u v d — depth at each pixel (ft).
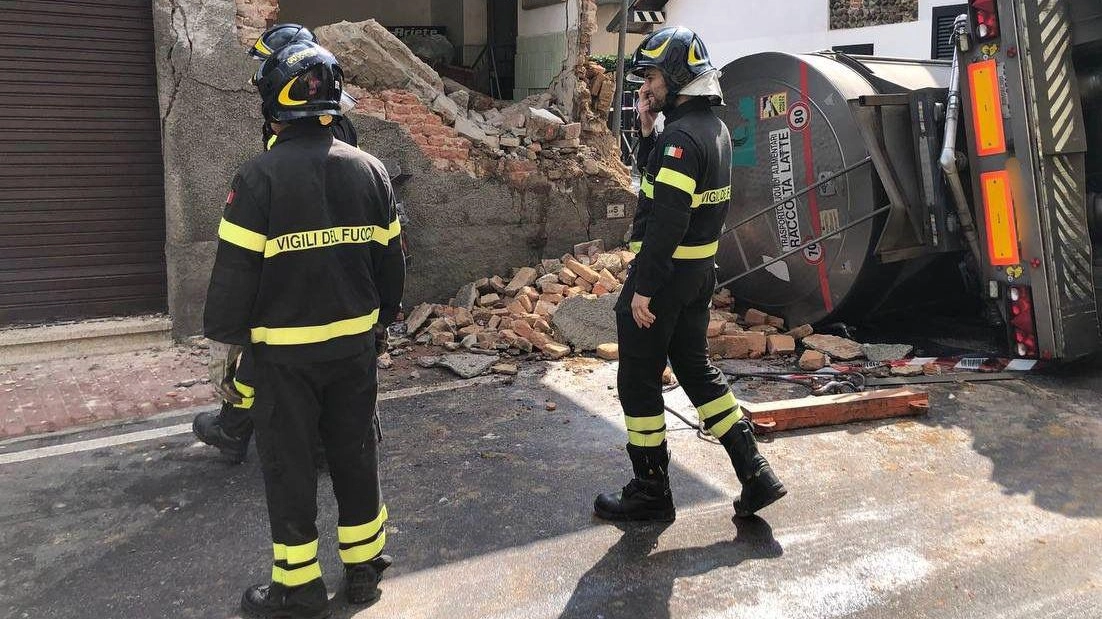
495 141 24.47
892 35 58.34
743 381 18.29
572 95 26.61
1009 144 17.25
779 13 63.05
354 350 8.89
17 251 19.97
